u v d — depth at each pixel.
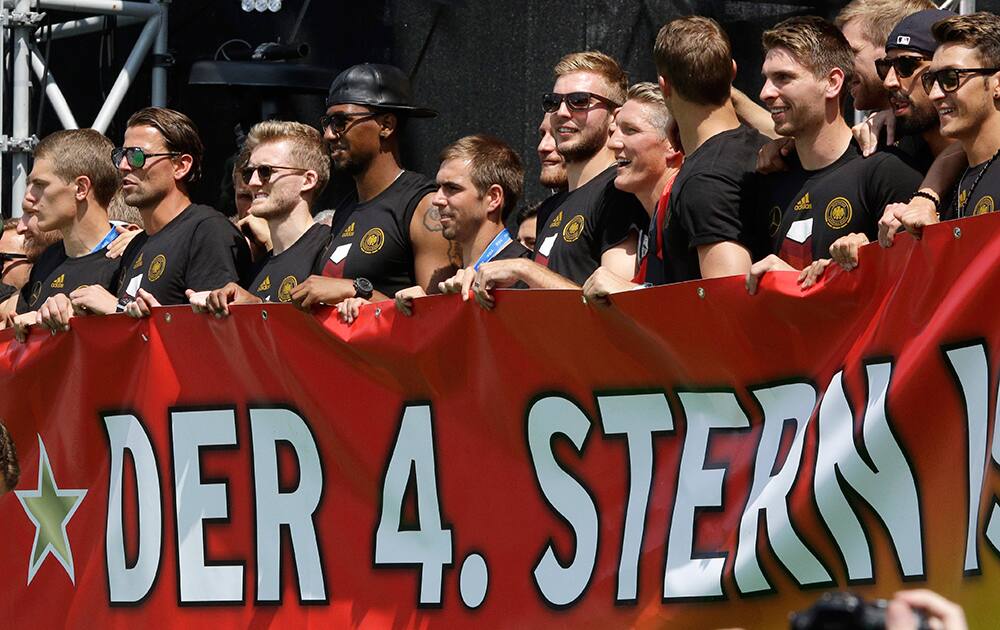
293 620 15.51
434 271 17.97
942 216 13.38
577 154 16.84
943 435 10.88
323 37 28.09
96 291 17.81
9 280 25.64
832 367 11.73
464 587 14.17
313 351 15.40
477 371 14.08
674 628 12.55
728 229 14.07
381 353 14.81
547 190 26.20
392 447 14.77
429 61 27.28
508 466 13.88
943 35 12.84
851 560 11.45
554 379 13.49
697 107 14.53
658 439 12.84
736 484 12.25
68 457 17.81
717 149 14.32
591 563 13.20
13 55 26.69
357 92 18.41
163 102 27.94
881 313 11.36
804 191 13.84
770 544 11.93
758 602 12.01
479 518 14.08
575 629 13.28
